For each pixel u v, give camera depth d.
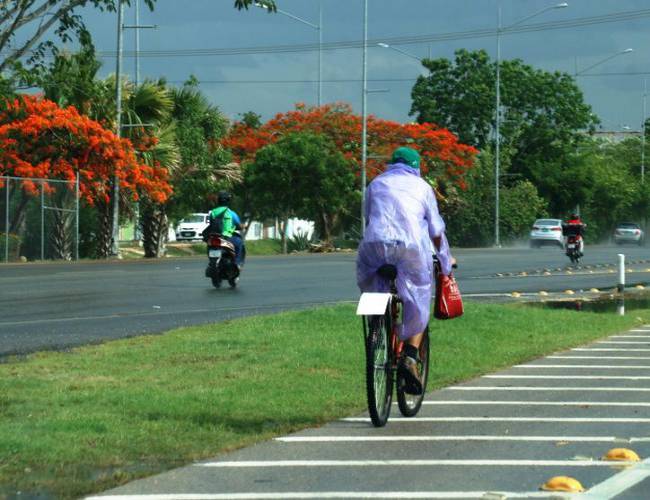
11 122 58.38
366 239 14.24
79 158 60.06
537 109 134.00
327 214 94.25
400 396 14.73
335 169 89.19
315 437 13.53
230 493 10.72
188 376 17.67
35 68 34.41
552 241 94.50
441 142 101.94
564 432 13.99
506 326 25.94
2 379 17.02
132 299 32.75
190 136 71.00
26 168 57.50
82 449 12.38
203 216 112.56
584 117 134.25
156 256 68.69
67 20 33.66
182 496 10.58
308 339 22.22
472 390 17.61
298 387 16.80
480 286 41.84
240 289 37.28
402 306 14.34
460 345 22.52
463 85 127.75
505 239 118.25
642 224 157.12
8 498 10.42
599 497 10.65
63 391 16.03
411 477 11.45
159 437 13.09
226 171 73.75
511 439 13.51
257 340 21.98
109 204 62.91
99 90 62.75
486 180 116.62
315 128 98.31
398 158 14.80
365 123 92.44
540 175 133.25
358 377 17.98
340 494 10.69
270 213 91.44
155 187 62.53
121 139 60.78
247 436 13.35
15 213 54.78
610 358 21.88
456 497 10.57
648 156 170.62
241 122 120.44
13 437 12.64
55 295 33.66
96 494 10.65
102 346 21.34
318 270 48.34
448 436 13.68
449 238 114.44
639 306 35.72
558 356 22.22
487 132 130.00
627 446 13.17
